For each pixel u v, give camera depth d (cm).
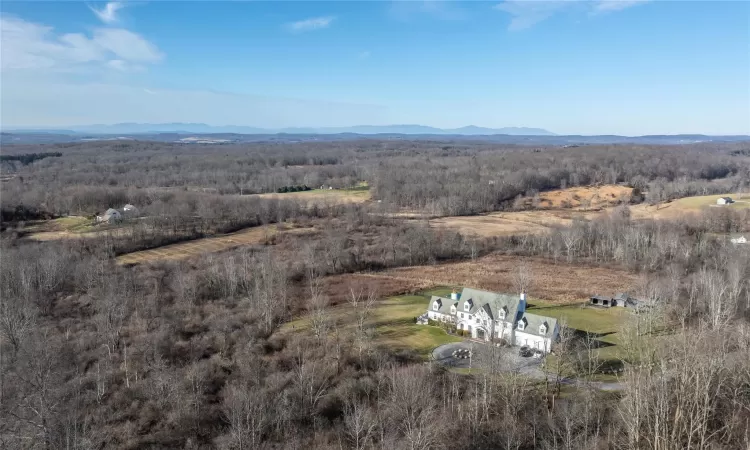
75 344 8794
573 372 7831
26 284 10788
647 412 5444
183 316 10306
